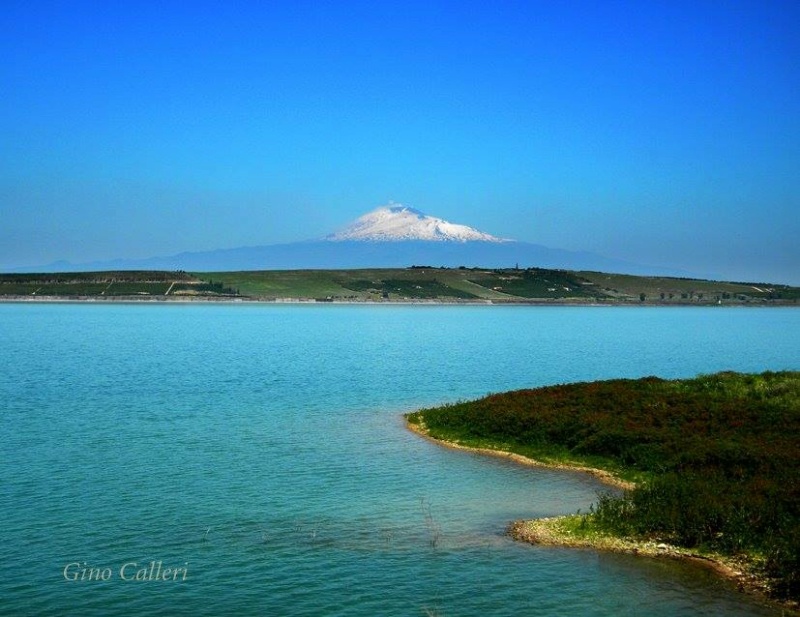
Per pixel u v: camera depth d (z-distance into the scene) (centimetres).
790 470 3094
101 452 4062
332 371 8681
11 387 6769
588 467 3831
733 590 2239
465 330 17450
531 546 2625
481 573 2388
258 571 2412
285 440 4500
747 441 3625
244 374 8194
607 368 9731
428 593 2244
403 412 5638
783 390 4550
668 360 11031
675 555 2511
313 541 2688
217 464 3838
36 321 18575
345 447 4325
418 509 3084
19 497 3183
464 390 7069
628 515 2795
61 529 2791
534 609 2131
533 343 13912
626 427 4106
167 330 15962
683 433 3931
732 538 2519
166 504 3114
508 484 3519
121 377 7688
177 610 2134
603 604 2155
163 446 4256
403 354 11225
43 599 2205
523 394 5347
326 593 2248
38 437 4453
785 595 2194
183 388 6881
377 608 2148
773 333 18062
